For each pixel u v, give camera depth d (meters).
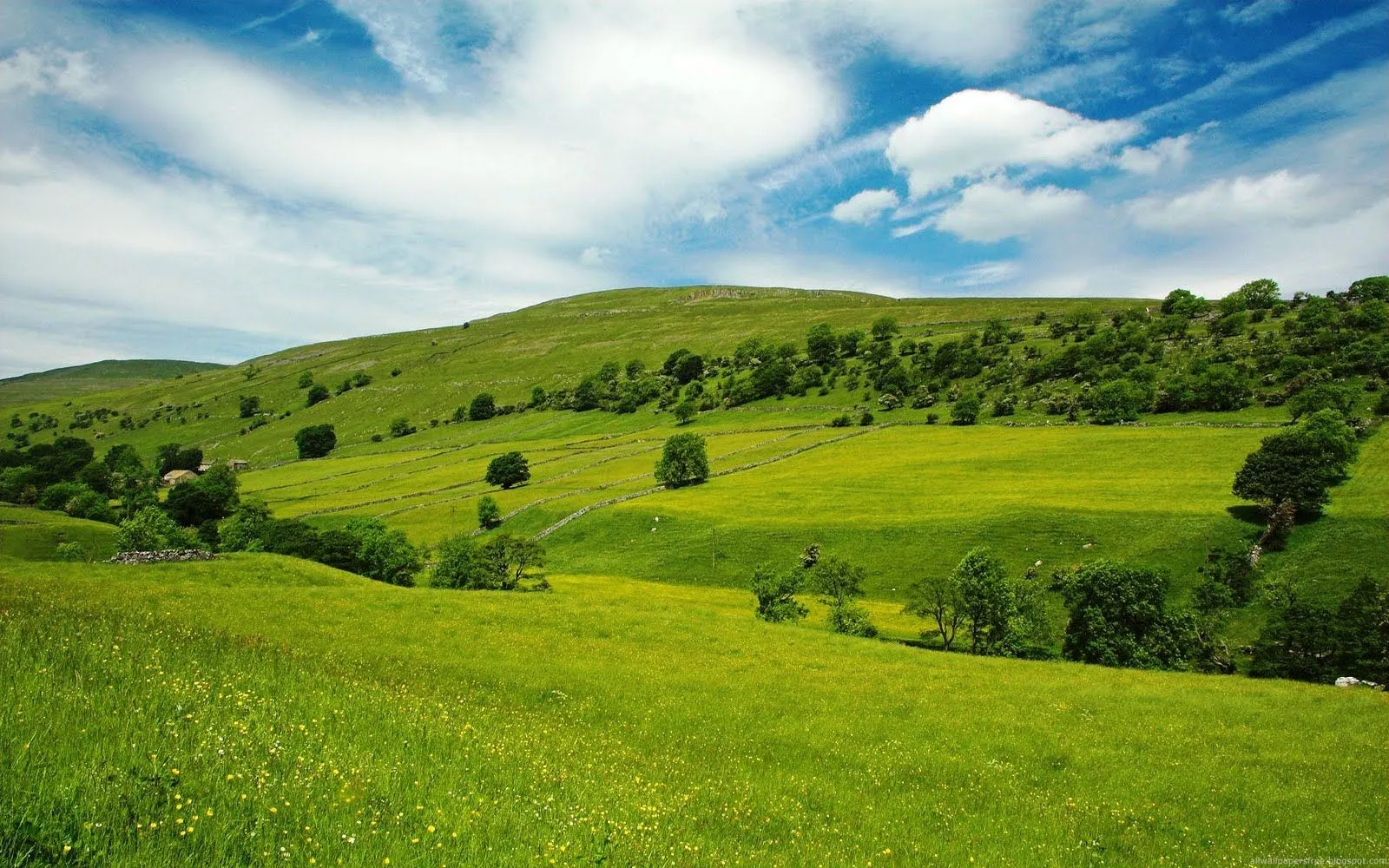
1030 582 65.69
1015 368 178.38
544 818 12.30
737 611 70.56
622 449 165.88
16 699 11.95
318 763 12.55
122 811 8.92
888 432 151.62
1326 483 81.75
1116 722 31.44
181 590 42.03
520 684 31.03
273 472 183.12
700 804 16.75
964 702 33.78
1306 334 149.00
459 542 79.38
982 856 15.79
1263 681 43.19
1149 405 136.25
